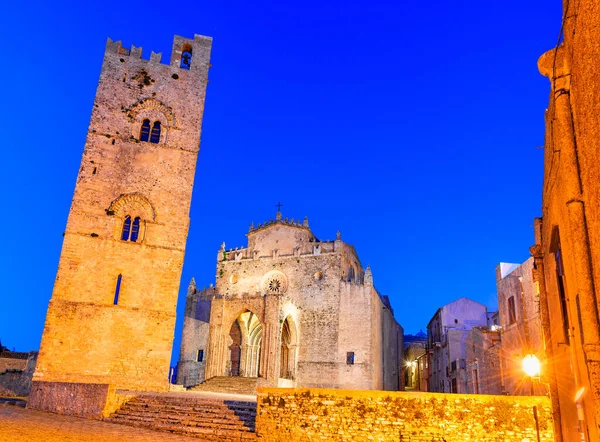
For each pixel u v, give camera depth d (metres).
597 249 9.14
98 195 39.38
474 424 21.56
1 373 45.62
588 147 9.16
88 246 38.06
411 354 85.88
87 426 24.48
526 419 21.45
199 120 43.84
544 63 11.62
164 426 25.19
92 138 40.62
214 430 24.06
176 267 39.72
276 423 23.06
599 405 9.29
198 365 58.09
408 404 22.11
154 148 41.88
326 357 55.94
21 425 22.61
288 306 54.28
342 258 60.41
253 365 56.09
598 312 9.46
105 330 36.69
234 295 62.41
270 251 64.50
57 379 34.78
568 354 15.85
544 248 19.22
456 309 58.84
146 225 39.88
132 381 36.34
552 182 14.10
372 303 58.09
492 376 34.47
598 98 8.02
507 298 32.62
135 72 43.31
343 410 22.45
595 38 7.96
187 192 41.66
